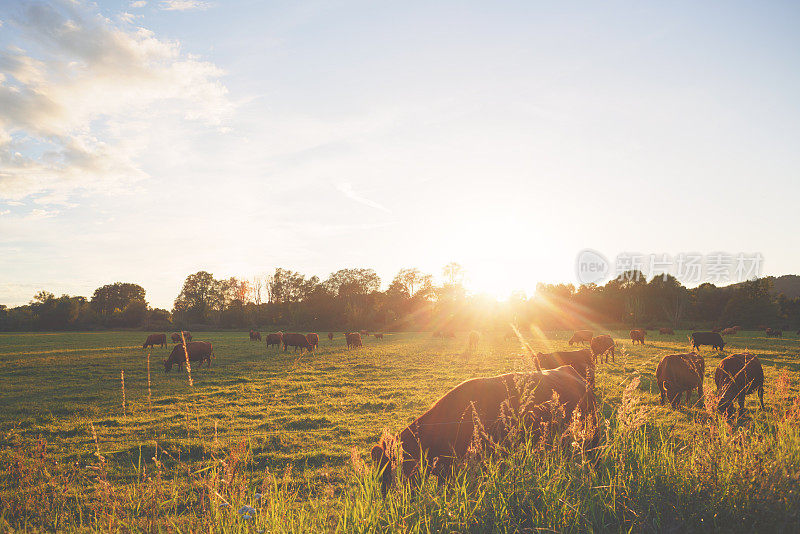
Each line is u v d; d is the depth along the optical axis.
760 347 34.84
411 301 123.44
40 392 19.42
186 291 126.38
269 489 4.89
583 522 3.39
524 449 4.32
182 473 8.30
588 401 5.75
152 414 14.38
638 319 91.94
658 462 4.17
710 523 3.43
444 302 117.88
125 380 22.39
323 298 116.31
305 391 18.31
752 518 3.37
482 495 3.58
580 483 3.73
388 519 3.49
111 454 9.84
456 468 4.60
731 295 93.88
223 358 34.28
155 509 4.44
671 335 57.66
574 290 107.94
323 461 8.99
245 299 132.75
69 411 15.36
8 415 14.91
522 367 5.70
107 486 4.73
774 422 5.40
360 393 17.62
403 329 100.38
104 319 118.88
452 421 5.09
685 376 12.67
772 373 17.78
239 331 99.06
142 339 61.59
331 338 58.81
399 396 16.61
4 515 5.29
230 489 4.53
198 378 23.02
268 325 112.94
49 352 39.50
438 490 4.05
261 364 29.44
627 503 3.64
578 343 43.72
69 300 117.12
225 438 11.01
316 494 6.85
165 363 26.30
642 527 3.32
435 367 25.56
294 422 12.66
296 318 112.81
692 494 3.63
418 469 4.58
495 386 5.41
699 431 4.77
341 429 11.64
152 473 8.34
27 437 11.88
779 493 3.39
